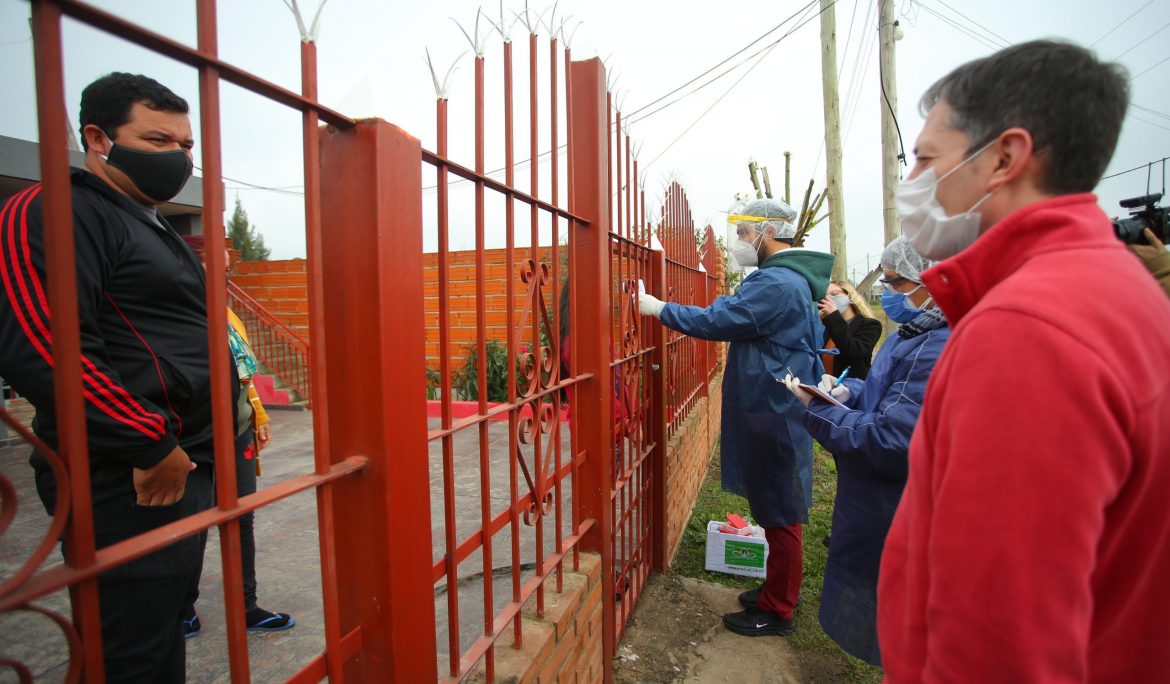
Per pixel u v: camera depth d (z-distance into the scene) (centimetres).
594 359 206
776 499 278
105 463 123
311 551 320
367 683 104
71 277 59
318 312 87
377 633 102
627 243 252
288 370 848
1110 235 80
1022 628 67
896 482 180
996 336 72
